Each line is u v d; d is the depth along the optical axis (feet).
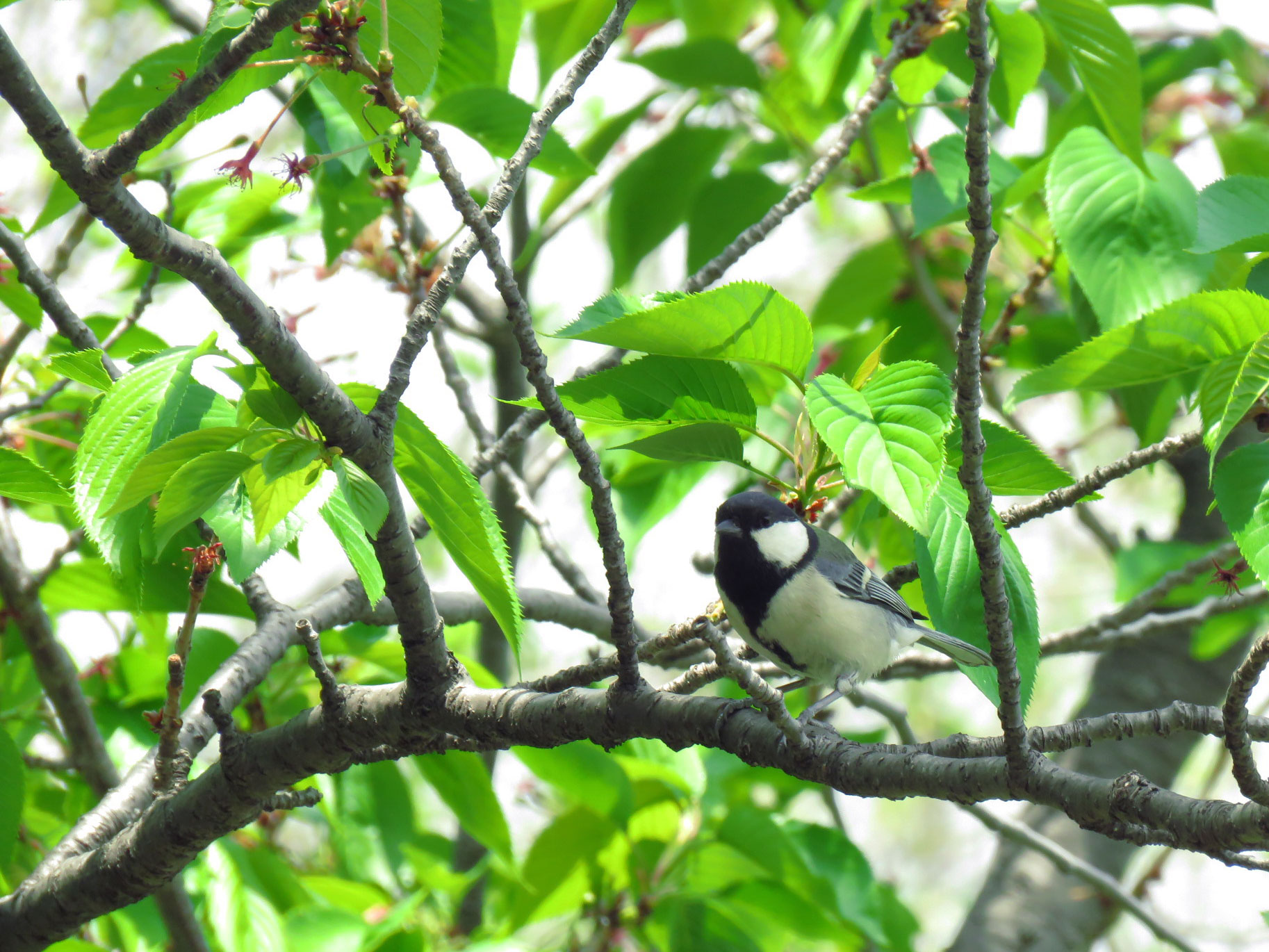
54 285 26.76
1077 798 16.58
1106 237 26.05
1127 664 45.14
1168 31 45.55
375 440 18.40
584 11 41.91
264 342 17.04
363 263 35.27
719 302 19.69
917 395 17.80
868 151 40.50
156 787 22.84
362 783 38.04
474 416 34.14
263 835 38.22
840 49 36.04
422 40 19.54
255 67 18.99
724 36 45.37
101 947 28.02
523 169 19.45
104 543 19.11
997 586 16.81
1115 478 23.13
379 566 18.29
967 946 43.14
